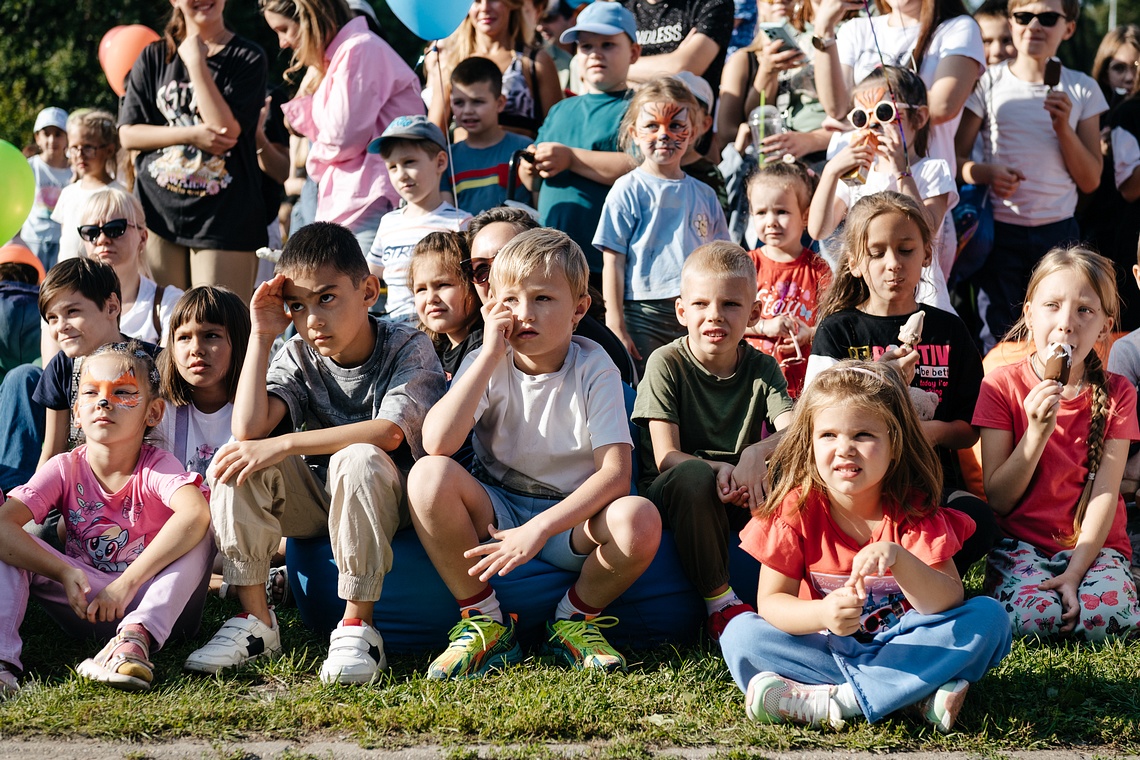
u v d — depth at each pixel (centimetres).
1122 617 452
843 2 692
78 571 420
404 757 337
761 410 483
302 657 422
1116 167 798
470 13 811
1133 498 541
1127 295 771
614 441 429
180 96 753
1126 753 348
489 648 414
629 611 441
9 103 1786
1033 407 460
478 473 462
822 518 387
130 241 673
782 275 639
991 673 408
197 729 356
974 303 785
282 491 432
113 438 443
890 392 375
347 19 751
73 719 359
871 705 358
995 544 484
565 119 726
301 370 461
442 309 516
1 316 721
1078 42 1598
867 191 639
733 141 812
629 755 337
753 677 372
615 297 647
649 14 777
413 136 659
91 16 1870
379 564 413
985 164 737
